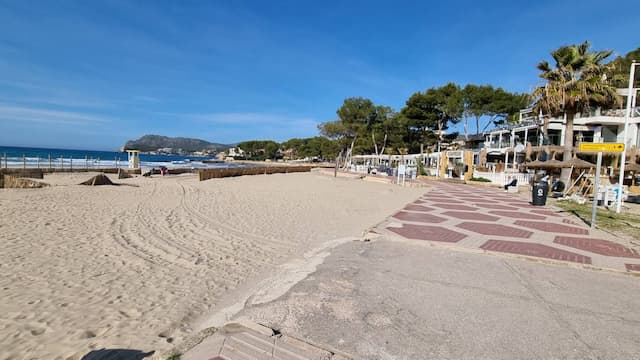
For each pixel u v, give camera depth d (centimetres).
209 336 319
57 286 442
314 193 1773
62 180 2300
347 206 1325
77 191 1447
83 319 356
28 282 450
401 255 609
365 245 682
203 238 727
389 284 462
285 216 1041
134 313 375
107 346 305
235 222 913
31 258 545
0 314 359
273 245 692
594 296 435
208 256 601
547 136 2817
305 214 1096
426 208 1241
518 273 519
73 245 629
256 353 289
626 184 2162
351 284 460
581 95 1792
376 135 5825
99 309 382
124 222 846
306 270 521
